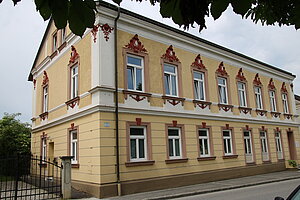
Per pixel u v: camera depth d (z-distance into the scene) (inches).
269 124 835.4
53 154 639.8
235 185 537.3
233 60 754.2
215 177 608.4
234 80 743.7
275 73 916.0
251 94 794.8
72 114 533.3
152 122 523.8
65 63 601.0
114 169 453.1
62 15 55.1
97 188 433.4
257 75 834.8
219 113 669.3
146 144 510.9
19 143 816.3
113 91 481.1
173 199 423.2
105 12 496.7
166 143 536.1
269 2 75.0
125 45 516.1
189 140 581.0
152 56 554.6
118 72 496.7
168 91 579.2
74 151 536.1
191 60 634.8
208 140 631.2
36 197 436.1
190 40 633.0
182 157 561.3
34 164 716.0
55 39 698.2
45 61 716.7
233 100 723.4
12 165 450.3
